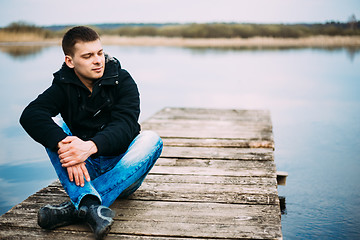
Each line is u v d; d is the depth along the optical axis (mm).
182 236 2256
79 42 2207
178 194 2834
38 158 5109
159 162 3611
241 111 6172
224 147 4133
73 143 2121
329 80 12539
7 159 5035
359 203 3539
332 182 4113
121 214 2514
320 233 2982
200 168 3430
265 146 4148
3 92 9867
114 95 2385
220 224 2381
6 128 6641
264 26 33281
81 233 2281
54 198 2775
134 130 2361
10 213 2541
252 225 2365
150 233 2279
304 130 6457
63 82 2281
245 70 15547
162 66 17203
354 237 2902
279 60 18828
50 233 2289
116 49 28766
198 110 6285
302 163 4766
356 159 4875
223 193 2848
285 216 3309
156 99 9852
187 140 4371
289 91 10758
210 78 13617
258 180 3107
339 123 6930
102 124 2387
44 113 2211
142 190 2908
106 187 2359
